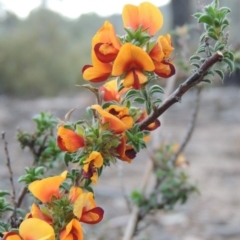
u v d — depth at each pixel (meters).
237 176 0.74
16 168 0.68
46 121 0.23
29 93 1.96
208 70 0.16
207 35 0.17
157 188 0.32
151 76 0.16
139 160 0.83
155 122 0.17
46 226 0.14
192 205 0.62
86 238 0.36
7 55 1.97
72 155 0.17
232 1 2.24
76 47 2.16
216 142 0.95
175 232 0.53
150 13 0.16
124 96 0.17
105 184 0.69
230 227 0.55
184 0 1.50
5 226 0.19
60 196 0.16
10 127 1.08
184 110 1.27
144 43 0.16
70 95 1.92
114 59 0.16
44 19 2.15
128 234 0.31
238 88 1.63
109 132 0.16
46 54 2.02
